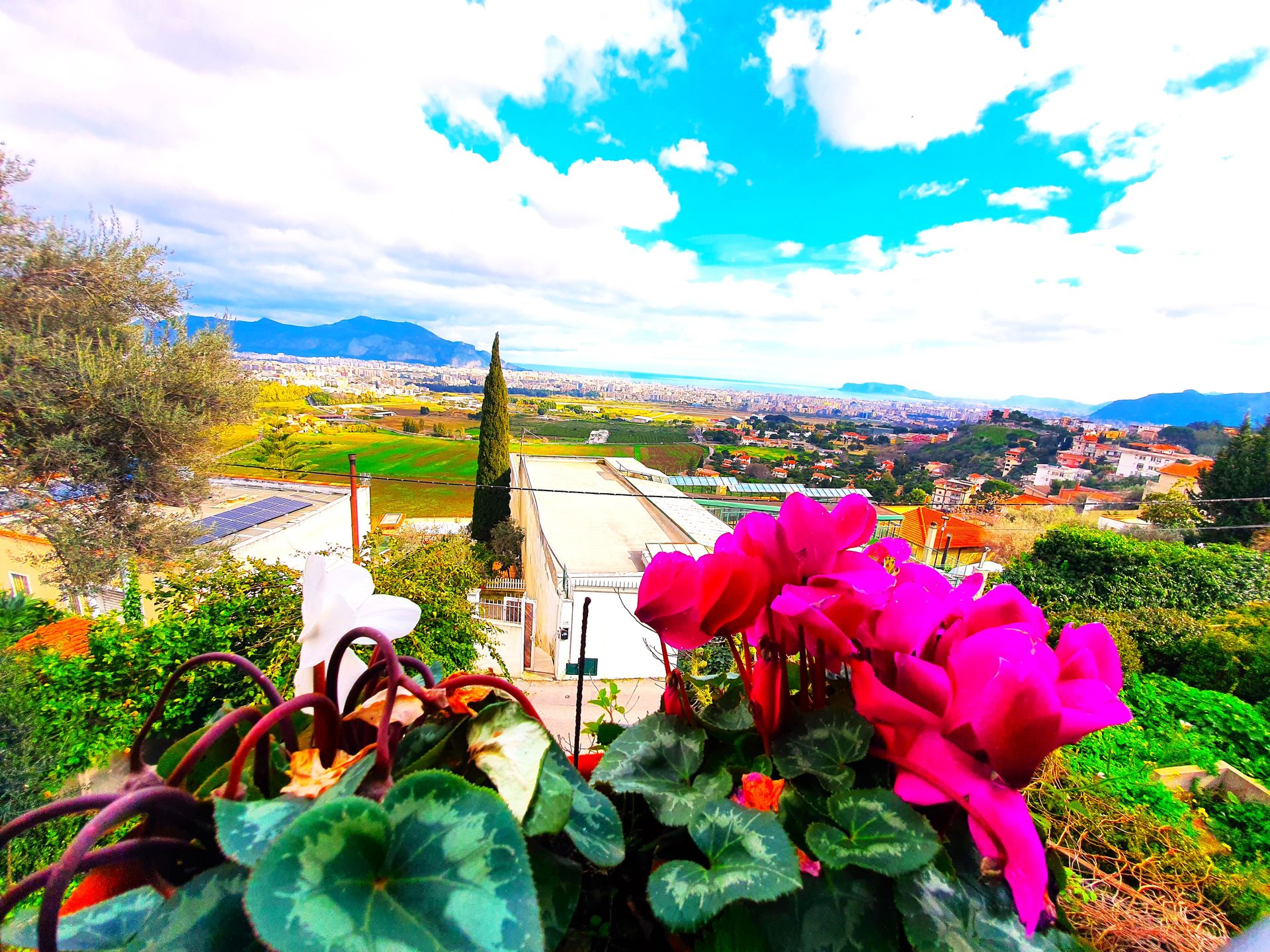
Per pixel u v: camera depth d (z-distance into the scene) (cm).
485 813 34
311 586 47
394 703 41
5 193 771
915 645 49
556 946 40
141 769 38
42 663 441
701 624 57
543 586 1214
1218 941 125
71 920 35
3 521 923
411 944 29
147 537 830
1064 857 152
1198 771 370
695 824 49
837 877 47
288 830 30
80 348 771
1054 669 43
